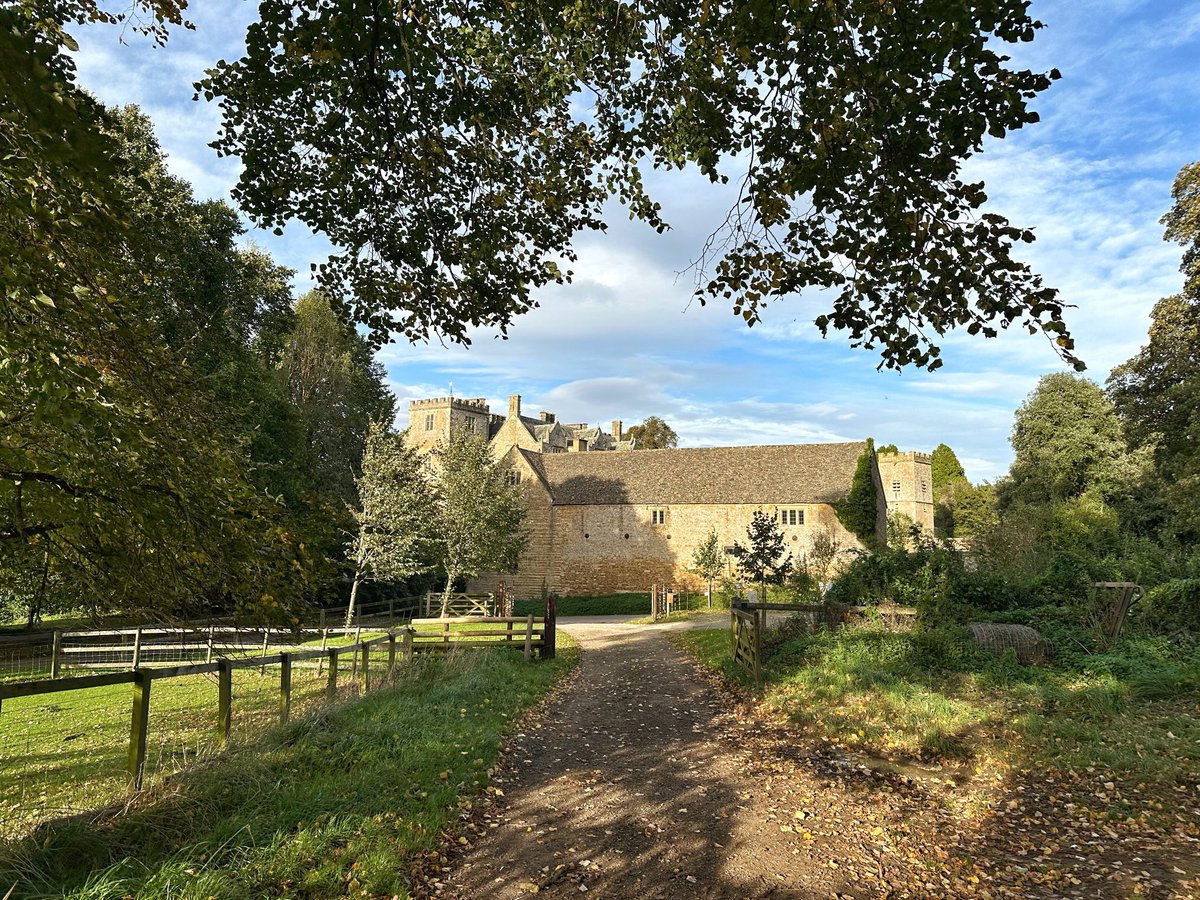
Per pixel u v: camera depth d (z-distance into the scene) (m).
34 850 4.41
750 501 43.47
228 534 5.61
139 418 5.13
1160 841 5.71
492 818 6.44
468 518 29.52
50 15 5.05
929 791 7.15
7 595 7.42
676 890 5.09
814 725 9.48
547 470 50.16
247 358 27.48
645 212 7.42
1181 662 10.84
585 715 11.22
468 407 62.44
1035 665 11.77
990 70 3.95
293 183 6.64
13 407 4.76
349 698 10.30
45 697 14.39
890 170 4.47
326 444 43.16
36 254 3.76
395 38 4.87
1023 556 20.38
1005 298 4.46
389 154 6.32
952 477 77.12
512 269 7.48
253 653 19.80
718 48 5.16
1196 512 23.27
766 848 5.81
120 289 5.25
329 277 7.19
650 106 6.68
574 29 6.32
